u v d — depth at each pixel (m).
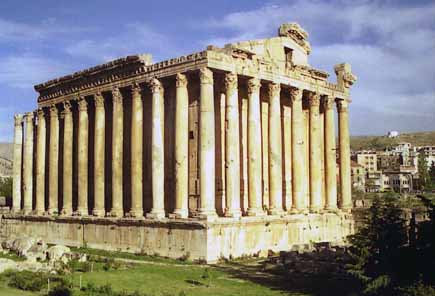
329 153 68.75
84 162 67.19
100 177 63.97
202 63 51.91
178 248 50.62
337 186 76.56
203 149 50.78
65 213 69.06
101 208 63.47
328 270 41.09
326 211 65.88
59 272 41.06
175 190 53.12
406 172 194.50
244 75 55.56
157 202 54.94
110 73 63.34
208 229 48.31
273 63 59.62
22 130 85.69
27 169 80.50
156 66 56.62
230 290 35.94
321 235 63.16
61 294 33.19
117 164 61.38
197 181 55.06
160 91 56.75
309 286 36.88
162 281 39.09
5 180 163.75
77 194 70.44
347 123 72.44
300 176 61.97
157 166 55.38
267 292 35.12
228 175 52.91
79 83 68.81
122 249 57.22
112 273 42.06
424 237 30.77
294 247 51.88
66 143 70.69
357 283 36.06
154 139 55.81
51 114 74.38
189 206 55.34
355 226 68.88
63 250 49.62
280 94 65.06
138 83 58.78
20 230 76.44
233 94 54.00
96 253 55.16
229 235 50.41
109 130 66.06
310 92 66.12
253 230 53.28
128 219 56.81
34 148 81.44
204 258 48.06
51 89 74.50
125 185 62.62
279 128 59.41
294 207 61.56
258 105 56.97
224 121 56.78
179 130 53.34
